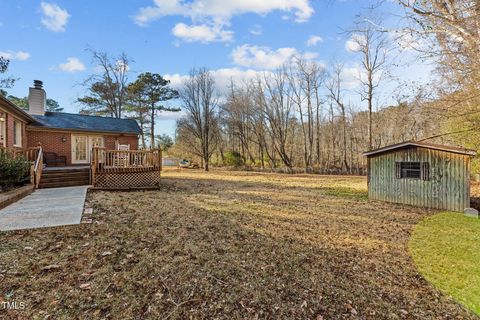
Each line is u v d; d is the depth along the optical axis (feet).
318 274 12.15
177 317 8.47
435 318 9.59
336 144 95.04
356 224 20.47
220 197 30.04
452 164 26.04
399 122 66.80
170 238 14.53
